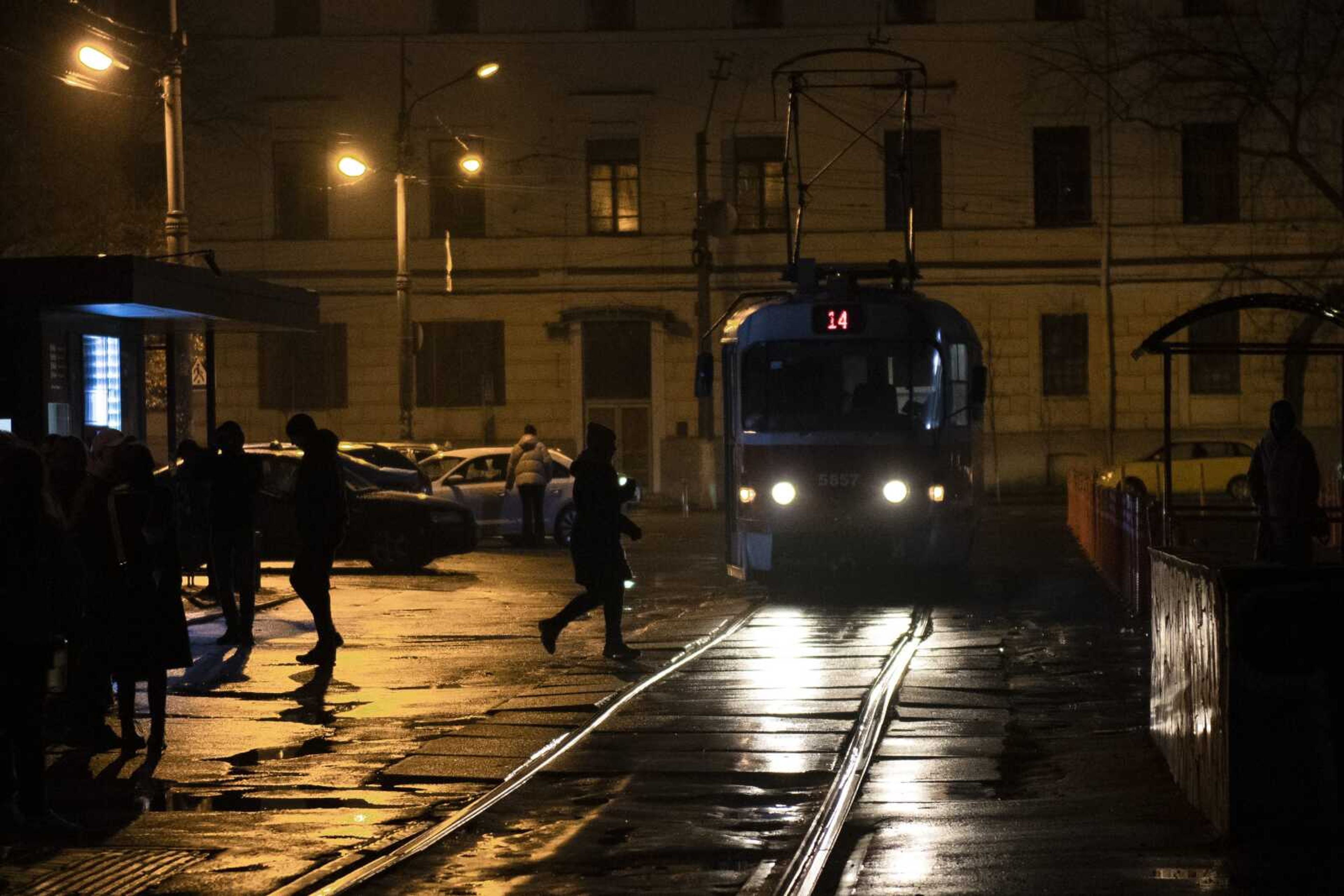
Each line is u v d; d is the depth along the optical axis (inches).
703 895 702.5
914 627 1638.8
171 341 1991.9
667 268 4323.3
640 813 858.1
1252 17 4008.4
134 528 1024.9
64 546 827.4
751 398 1947.6
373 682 1328.7
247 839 811.4
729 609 1845.5
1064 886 690.8
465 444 4343.0
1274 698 749.3
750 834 812.0
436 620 1768.0
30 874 742.5
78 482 1061.8
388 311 4340.6
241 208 4325.8
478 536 2427.4
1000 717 1120.2
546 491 2901.1
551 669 1393.9
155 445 3941.9
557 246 4333.2
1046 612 1766.7
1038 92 4271.7
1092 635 1556.3
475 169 3641.7
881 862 741.3
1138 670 1326.3
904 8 4298.7
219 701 1239.5
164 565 1034.7
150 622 1027.3
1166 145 4259.4
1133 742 1023.0
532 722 1127.6
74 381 1758.1
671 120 4303.6
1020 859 738.8
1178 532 1567.4
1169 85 4210.1
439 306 4335.6
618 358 4340.6
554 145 4323.3
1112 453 4266.7
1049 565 2384.4
